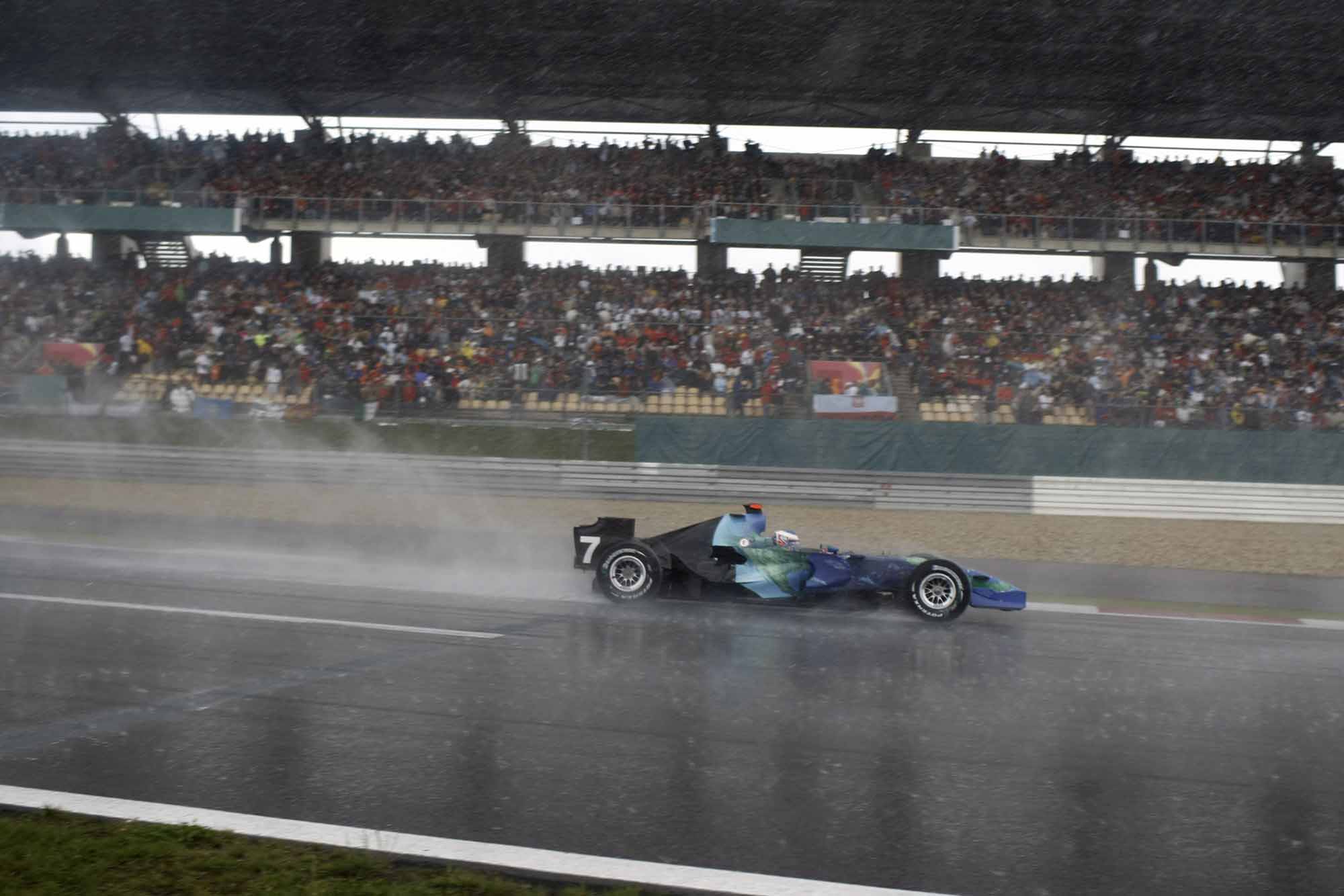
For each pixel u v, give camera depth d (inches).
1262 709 262.1
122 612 331.6
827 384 991.6
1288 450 869.8
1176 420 940.0
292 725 219.0
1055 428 874.1
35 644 282.0
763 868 157.8
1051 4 980.6
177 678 252.2
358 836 162.4
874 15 1015.0
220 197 1143.0
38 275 1139.3
